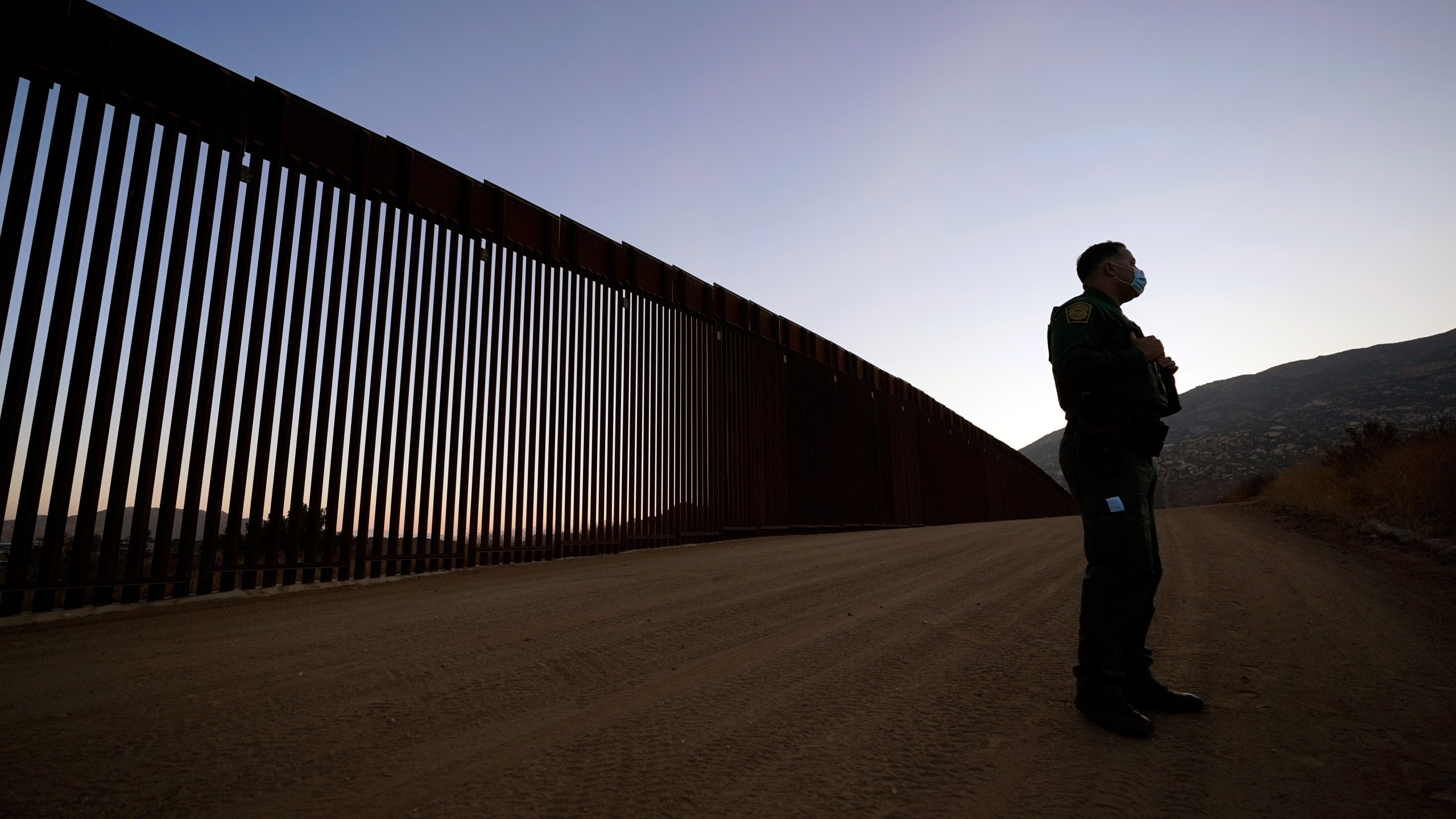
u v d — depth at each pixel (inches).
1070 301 122.9
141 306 299.0
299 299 356.8
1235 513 690.2
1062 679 138.6
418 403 411.5
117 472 287.6
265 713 119.6
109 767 96.8
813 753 102.1
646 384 621.3
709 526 687.7
